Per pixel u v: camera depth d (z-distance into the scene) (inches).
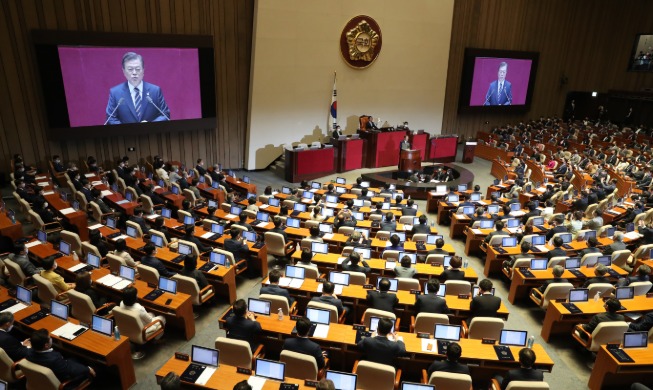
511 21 1053.2
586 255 370.6
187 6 687.7
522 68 1072.8
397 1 864.3
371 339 242.7
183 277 312.5
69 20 602.9
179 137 744.3
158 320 286.0
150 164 704.4
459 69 1018.1
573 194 666.2
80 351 251.8
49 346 226.5
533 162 801.6
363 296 305.3
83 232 457.7
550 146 939.3
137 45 645.9
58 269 339.9
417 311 300.7
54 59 590.2
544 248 411.5
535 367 243.0
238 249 385.1
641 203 547.2
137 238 403.2
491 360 243.6
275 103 794.8
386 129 857.5
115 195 526.3
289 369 225.1
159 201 537.3
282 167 785.6
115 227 426.0
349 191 624.7
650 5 1130.0
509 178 728.3
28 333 263.4
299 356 220.1
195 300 317.1
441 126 1016.9
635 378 264.4
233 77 762.2
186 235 389.4
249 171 813.2
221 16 721.0
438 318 264.5
